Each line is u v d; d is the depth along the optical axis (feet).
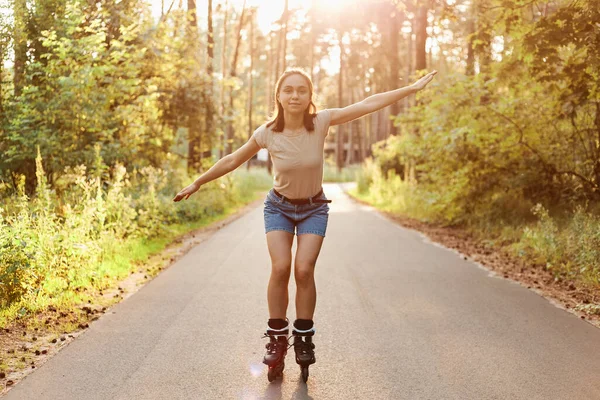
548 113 39.22
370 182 91.56
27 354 15.07
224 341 16.31
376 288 23.21
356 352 15.46
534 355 15.23
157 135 51.39
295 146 13.19
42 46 40.24
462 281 24.73
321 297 21.59
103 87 43.29
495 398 12.48
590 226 27.48
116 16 46.42
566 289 23.06
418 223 48.06
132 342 16.17
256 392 12.78
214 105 62.39
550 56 27.94
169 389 12.91
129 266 26.76
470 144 40.83
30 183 37.91
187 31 58.23
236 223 48.26
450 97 41.06
